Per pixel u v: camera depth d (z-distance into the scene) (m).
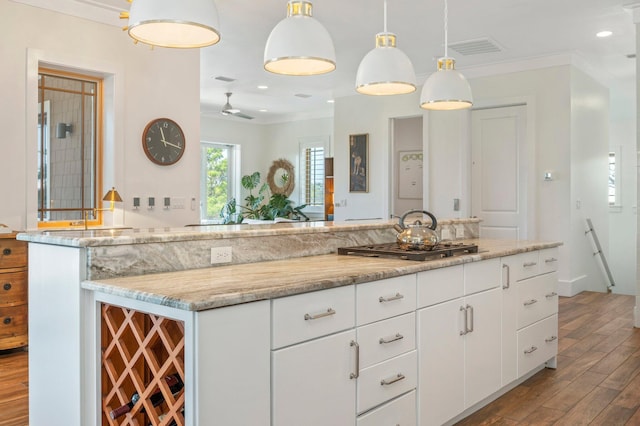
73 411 2.03
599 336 4.56
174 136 5.05
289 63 2.71
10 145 4.04
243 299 1.68
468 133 6.80
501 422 2.79
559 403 3.06
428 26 5.10
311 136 10.55
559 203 6.20
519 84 6.41
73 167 4.55
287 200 10.73
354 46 5.73
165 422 1.74
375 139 7.75
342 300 2.06
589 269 6.95
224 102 9.28
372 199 7.80
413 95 7.32
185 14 2.06
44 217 4.37
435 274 2.57
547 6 4.58
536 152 6.33
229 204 10.44
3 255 3.88
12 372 3.55
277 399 1.80
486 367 2.97
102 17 4.52
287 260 2.64
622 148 10.40
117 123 4.63
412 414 2.43
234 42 5.58
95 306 1.99
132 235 2.16
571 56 6.04
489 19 4.91
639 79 4.79
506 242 3.77
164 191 5.01
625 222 10.34
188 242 2.28
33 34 4.13
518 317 3.29
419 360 2.47
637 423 2.77
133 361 1.86
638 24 4.71
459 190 6.86
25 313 4.01
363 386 2.16
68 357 2.05
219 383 1.62
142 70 4.83
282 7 4.55
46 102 4.39
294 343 1.87
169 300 1.61
